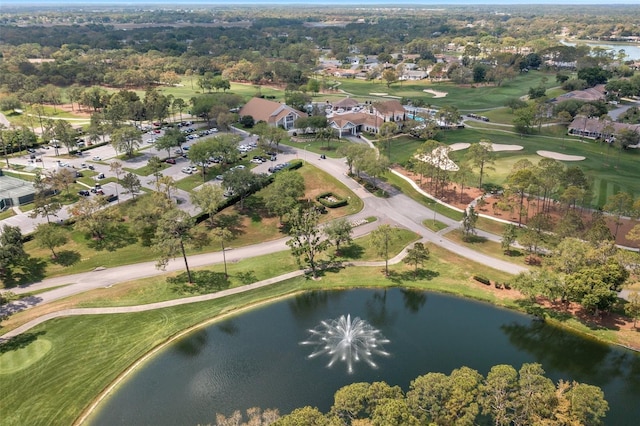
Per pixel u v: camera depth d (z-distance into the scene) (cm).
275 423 5475
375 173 14150
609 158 17075
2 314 8744
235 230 12300
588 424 5662
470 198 14088
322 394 7031
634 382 7262
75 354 7794
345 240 11088
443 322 8806
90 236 11569
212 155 15300
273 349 8069
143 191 14075
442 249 11300
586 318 8619
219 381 7319
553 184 12394
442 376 6041
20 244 10169
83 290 9606
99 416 6662
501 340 8275
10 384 7112
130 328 8469
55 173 13900
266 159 16825
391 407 5319
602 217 11231
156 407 6825
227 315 8994
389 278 10212
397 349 8056
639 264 8956
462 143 19138
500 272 10250
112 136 17025
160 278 10075
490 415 6297
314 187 14850
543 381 5981
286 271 10538
